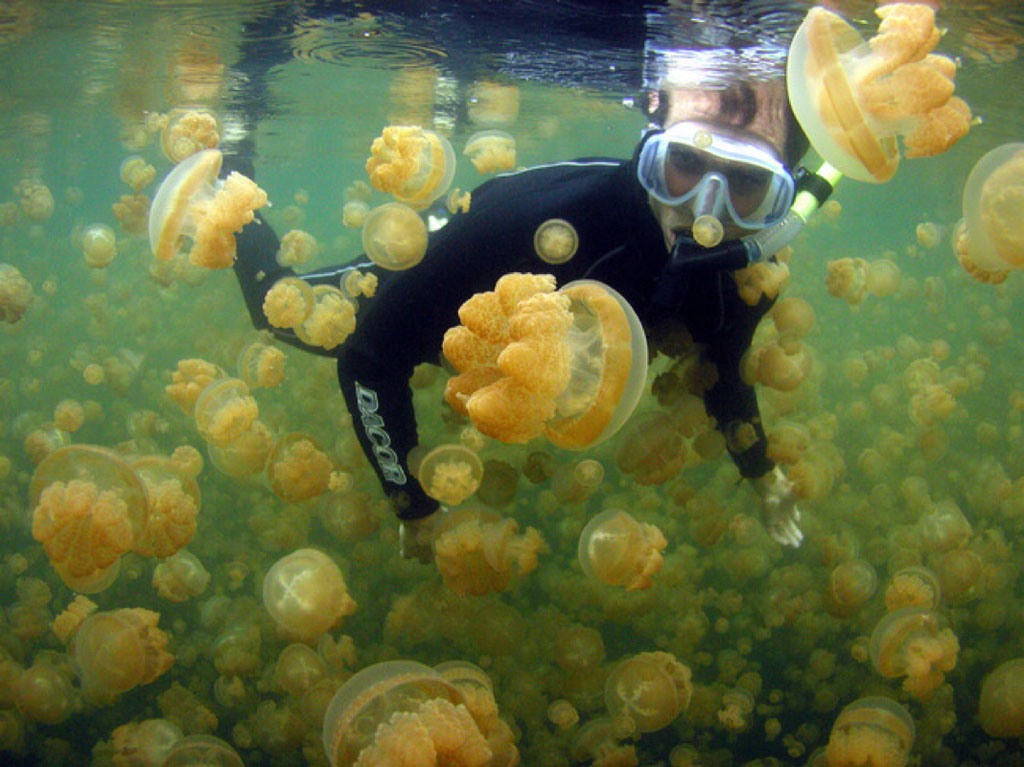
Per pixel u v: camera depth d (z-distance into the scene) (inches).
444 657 52.4
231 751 42.4
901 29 30.0
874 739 40.6
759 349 46.0
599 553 42.9
